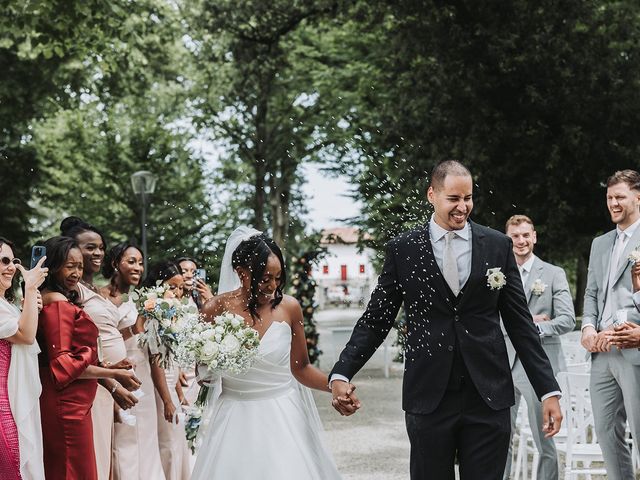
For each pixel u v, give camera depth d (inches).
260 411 180.9
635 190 227.5
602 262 234.2
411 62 644.1
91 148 837.8
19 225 756.6
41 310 189.0
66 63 640.4
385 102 668.7
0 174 746.2
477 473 160.9
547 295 259.0
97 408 210.2
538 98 579.5
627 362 218.1
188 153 792.3
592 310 234.5
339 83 763.4
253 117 792.3
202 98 826.8
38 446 176.6
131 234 789.9
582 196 609.6
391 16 676.7
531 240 261.1
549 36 581.6
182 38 837.2
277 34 742.5
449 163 168.7
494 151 591.8
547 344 256.7
